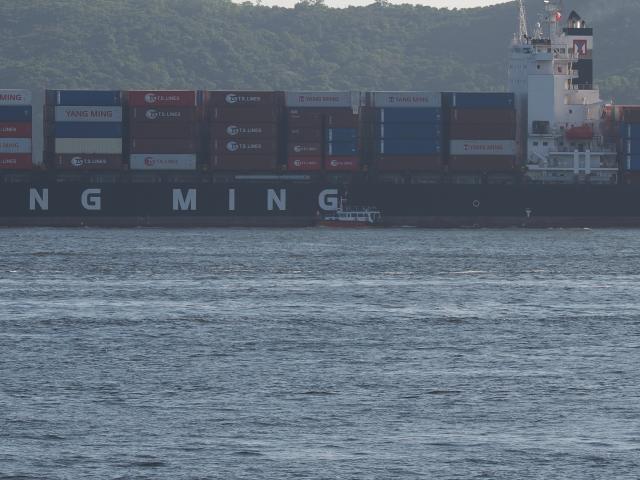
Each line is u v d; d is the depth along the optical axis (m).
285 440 152.50
